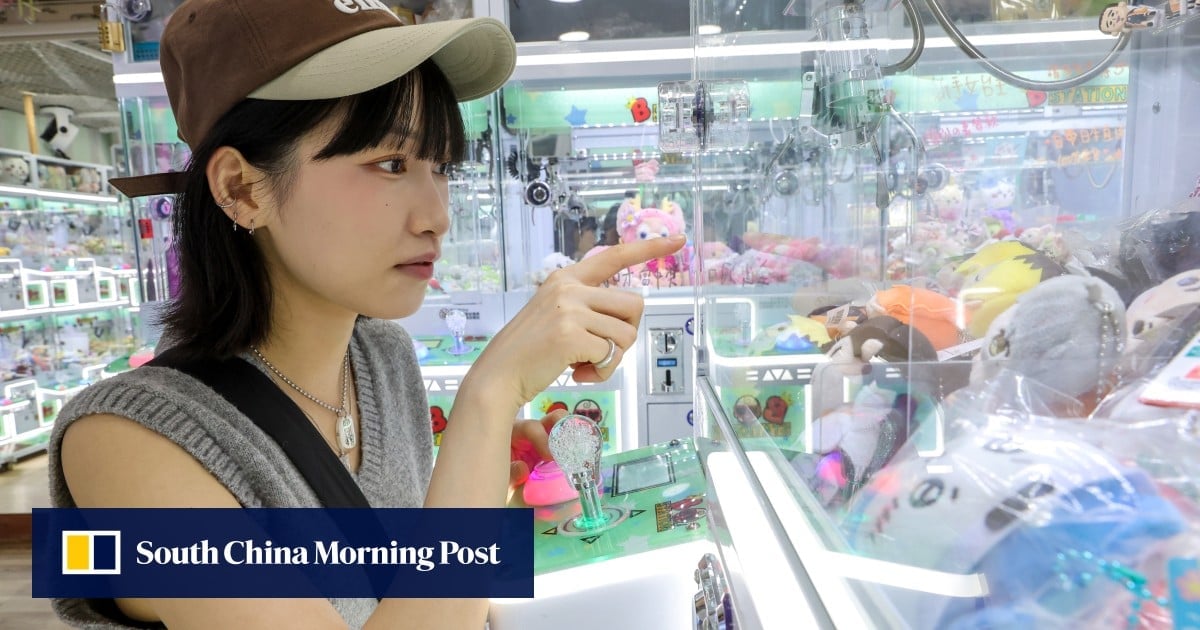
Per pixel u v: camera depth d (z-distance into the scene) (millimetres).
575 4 2424
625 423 2410
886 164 380
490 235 2555
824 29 477
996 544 251
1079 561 233
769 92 621
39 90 5258
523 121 2562
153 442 512
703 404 802
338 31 538
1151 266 356
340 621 514
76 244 4859
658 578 675
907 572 269
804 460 412
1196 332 316
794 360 452
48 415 4383
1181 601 215
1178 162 374
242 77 522
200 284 613
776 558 385
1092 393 303
